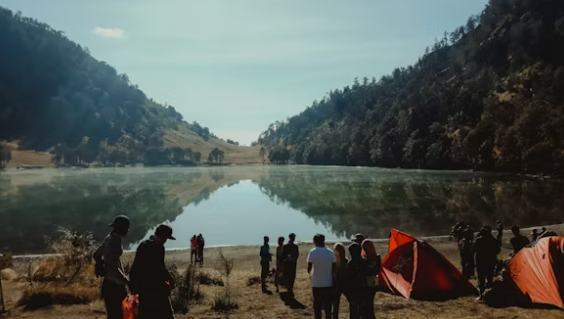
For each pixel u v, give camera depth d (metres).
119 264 4.97
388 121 163.88
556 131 81.12
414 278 9.55
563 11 158.25
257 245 22.73
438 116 139.62
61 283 9.34
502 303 8.29
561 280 7.88
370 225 28.53
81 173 135.62
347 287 6.12
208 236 26.38
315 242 6.38
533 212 32.19
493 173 92.94
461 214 32.09
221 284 11.95
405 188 57.19
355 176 92.62
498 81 141.50
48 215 36.53
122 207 42.53
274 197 50.91
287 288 10.00
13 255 20.20
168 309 4.66
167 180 93.31
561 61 135.50
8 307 7.91
